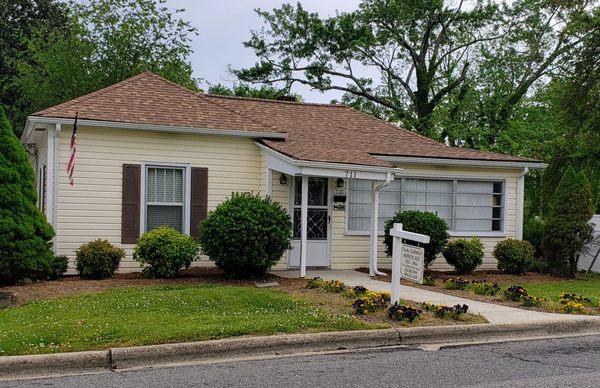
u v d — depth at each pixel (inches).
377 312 368.8
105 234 540.1
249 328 317.4
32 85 1045.2
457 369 273.6
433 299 434.0
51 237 487.8
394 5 1300.4
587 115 834.2
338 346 317.1
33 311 355.6
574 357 300.4
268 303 389.7
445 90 1346.0
